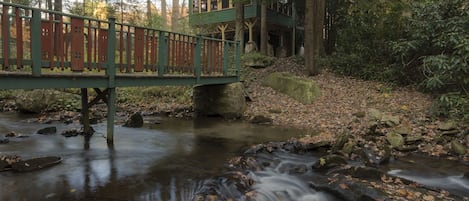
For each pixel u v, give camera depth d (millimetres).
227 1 18203
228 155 6152
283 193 4617
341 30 14438
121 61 6512
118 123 9195
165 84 7465
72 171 5129
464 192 4656
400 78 11266
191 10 19641
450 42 8773
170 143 7023
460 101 8008
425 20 10031
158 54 7238
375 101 9922
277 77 11781
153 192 4383
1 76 4742
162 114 10750
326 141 6613
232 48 15109
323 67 13219
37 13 5090
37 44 5109
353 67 12438
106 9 20922
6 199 4039
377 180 4855
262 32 15719
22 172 4992
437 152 6285
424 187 4699
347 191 4359
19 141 6949
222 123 9297
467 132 6984
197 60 8367
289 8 19734
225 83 9844
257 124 9062
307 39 12445
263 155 6188
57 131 7984
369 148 6391
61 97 11312
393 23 12172
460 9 9250
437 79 8688
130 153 6223
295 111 9820
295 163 5816
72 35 5586
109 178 4871
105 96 7340
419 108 8953
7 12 4746
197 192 4375
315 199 4465
